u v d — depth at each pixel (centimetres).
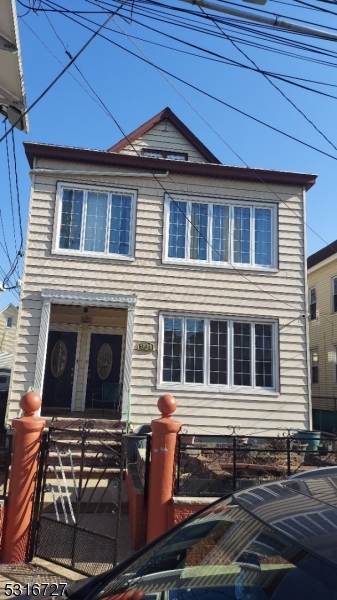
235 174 1077
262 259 1081
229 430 983
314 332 2038
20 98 563
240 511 226
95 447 820
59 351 1211
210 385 1006
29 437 487
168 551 239
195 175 1079
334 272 1897
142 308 1013
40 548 483
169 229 1062
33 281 985
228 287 1050
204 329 1033
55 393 1188
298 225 1098
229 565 199
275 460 740
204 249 1066
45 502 634
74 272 1002
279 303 1059
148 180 1066
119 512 458
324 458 788
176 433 509
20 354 951
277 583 171
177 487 510
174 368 1005
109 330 1240
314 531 181
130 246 1039
